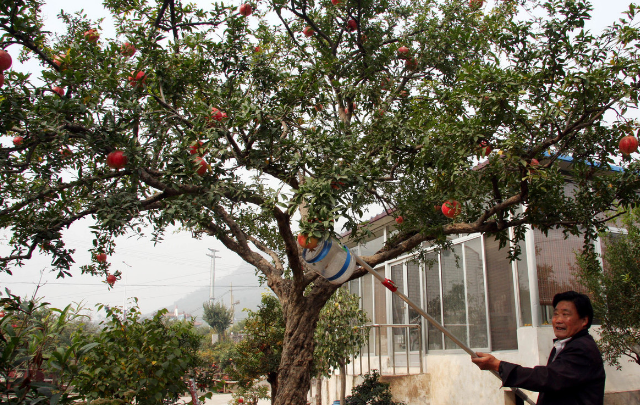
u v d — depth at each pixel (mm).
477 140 3691
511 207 4574
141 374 4113
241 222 6125
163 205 3828
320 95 4000
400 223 4941
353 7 5477
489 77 3514
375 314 10906
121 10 4551
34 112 3006
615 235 6434
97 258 5113
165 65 3881
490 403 6711
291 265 4418
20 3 2914
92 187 3564
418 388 8250
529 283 6309
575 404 1965
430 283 8656
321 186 2754
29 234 3953
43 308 3719
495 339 6855
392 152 4043
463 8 5340
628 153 3572
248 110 3410
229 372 8320
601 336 5434
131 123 3256
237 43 4371
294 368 4387
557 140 3756
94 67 3477
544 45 3986
